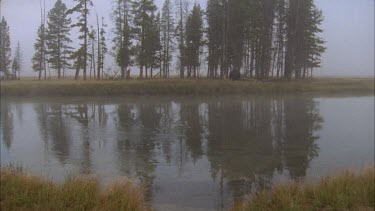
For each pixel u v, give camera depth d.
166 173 10.90
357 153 13.80
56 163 11.61
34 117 19.86
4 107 20.84
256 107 24.20
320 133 17.39
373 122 20.36
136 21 40.44
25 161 11.84
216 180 10.18
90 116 21.45
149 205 7.79
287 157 13.17
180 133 17.31
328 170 11.30
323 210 6.48
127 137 16.11
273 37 20.61
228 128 18.44
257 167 11.79
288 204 6.56
